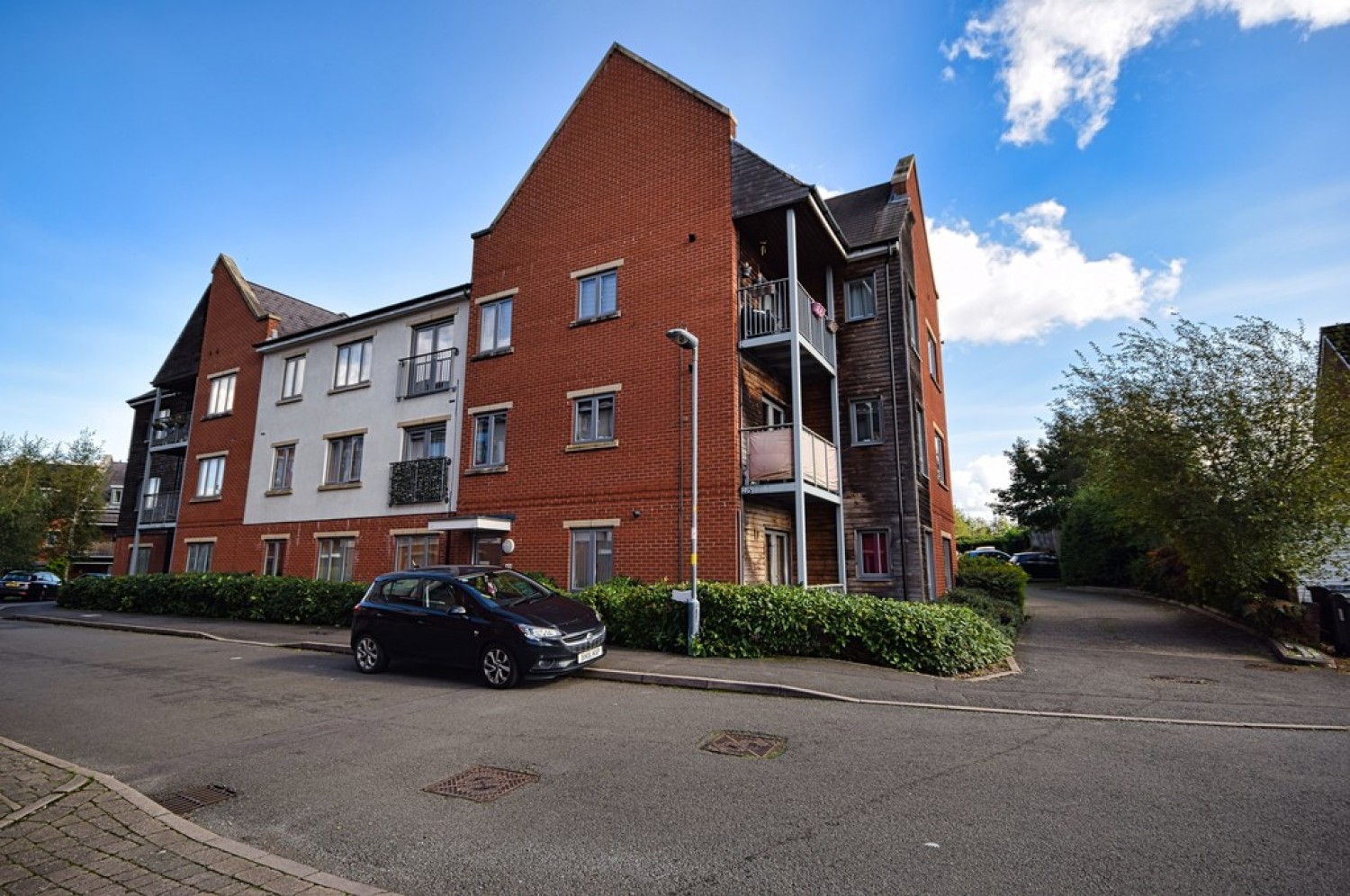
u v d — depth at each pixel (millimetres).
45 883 3594
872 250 15570
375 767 5523
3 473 38719
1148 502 13188
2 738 6395
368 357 18797
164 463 25203
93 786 4984
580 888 3545
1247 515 11977
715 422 12734
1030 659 10844
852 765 5383
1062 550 29484
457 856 3947
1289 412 11953
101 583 21031
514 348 15672
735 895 3432
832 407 14773
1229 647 12023
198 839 4125
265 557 19594
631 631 10789
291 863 3816
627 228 14523
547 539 14258
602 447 13883
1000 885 3477
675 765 5426
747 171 13352
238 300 22797
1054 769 5254
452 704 7648
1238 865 3668
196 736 6590
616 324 14258
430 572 9703
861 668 9148
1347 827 4156
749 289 13359
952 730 6430
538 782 5102
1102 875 3564
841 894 3414
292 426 19953
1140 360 13359
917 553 14414
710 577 12266
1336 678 9141
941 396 20219
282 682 9164
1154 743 5996
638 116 14828
